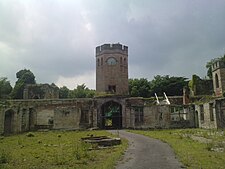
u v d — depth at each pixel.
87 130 41.59
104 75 55.78
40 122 49.25
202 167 11.26
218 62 51.75
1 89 72.06
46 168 11.93
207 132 29.48
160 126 42.50
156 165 11.99
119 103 45.69
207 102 37.28
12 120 42.34
